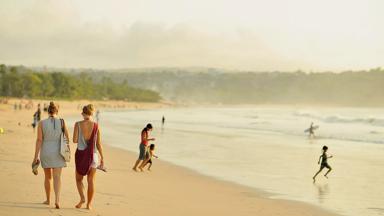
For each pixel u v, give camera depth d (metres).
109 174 15.66
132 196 11.29
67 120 68.00
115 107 194.75
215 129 56.09
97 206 9.34
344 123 78.00
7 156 17.00
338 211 12.20
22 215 7.87
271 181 17.41
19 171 13.09
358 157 28.17
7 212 7.97
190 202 11.55
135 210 9.48
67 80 193.12
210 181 16.48
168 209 10.17
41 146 8.52
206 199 12.38
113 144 31.34
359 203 13.54
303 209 12.09
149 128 18.09
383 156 28.95
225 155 26.73
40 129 8.44
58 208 8.62
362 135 50.38
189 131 50.62
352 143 39.56
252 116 113.00
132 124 63.47
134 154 24.50
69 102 168.38
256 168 21.27
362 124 74.94
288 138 44.00
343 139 43.91
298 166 22.59
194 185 15.13
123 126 57.56
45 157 8.48
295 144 36.91
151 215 9.20
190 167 20.50
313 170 21.25
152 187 13.53
